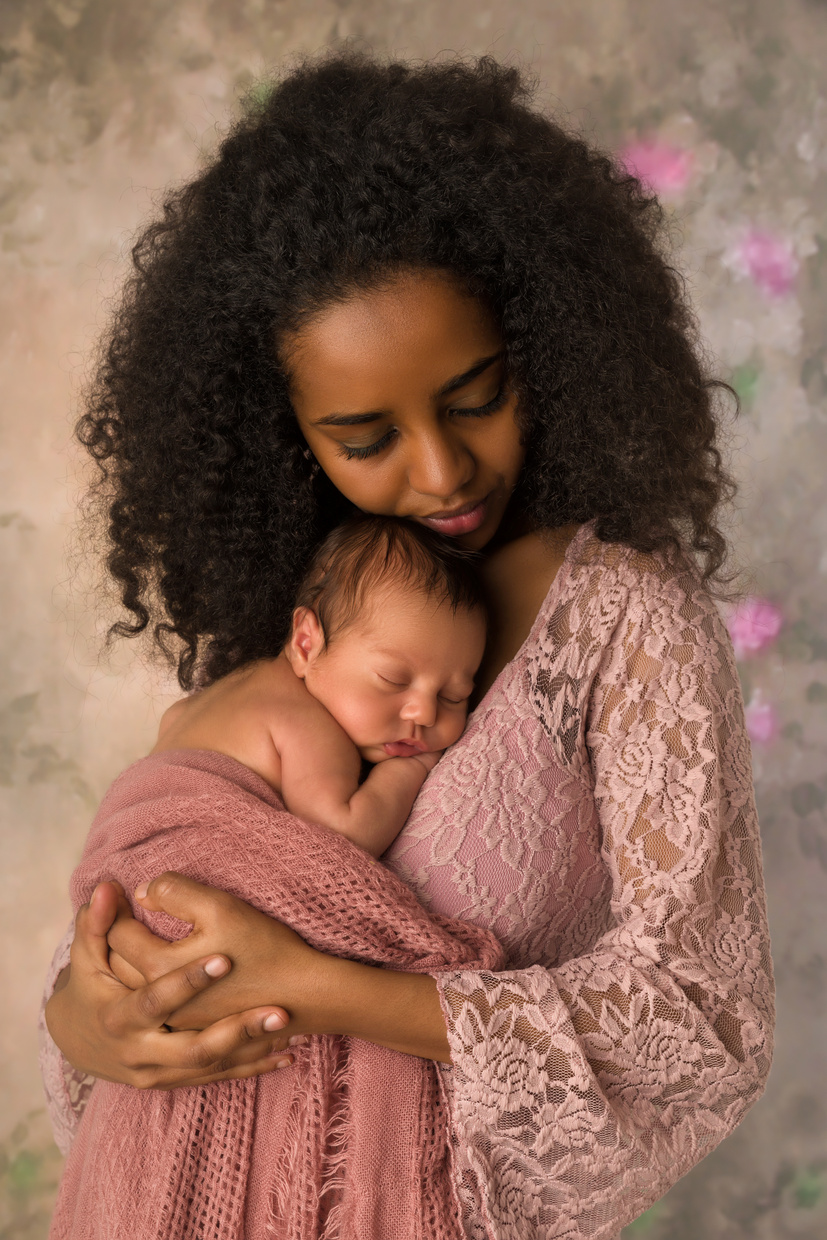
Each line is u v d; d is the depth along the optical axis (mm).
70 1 2469
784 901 2652
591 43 2559
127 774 1299
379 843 1150
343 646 1232
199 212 1219
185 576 1444
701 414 1282
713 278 2619
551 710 1138
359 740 1222
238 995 1026
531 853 1117
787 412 2652
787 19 2627
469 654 1233
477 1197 994
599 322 1158
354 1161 1022
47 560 2504
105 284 2482
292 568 1365
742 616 2635
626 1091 984
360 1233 990
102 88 2479
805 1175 2604
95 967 1113
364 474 1156
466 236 1055
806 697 2668
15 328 2482
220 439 1294
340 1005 1005
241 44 2488
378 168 1040
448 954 1059
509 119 1188
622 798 1086
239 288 1143
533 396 1184
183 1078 1054
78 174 2486
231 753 1214
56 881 2543
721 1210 2584
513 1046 978
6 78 2465
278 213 1079
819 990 2641
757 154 2625
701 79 2602
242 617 1381
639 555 1156
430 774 1190
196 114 2484
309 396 1117
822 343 2656
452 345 1061
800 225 2641
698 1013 993
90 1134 1217
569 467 1200
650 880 1043
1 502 2496
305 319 1072
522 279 1114
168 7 2477
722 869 1061
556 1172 968
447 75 1200
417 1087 1047
